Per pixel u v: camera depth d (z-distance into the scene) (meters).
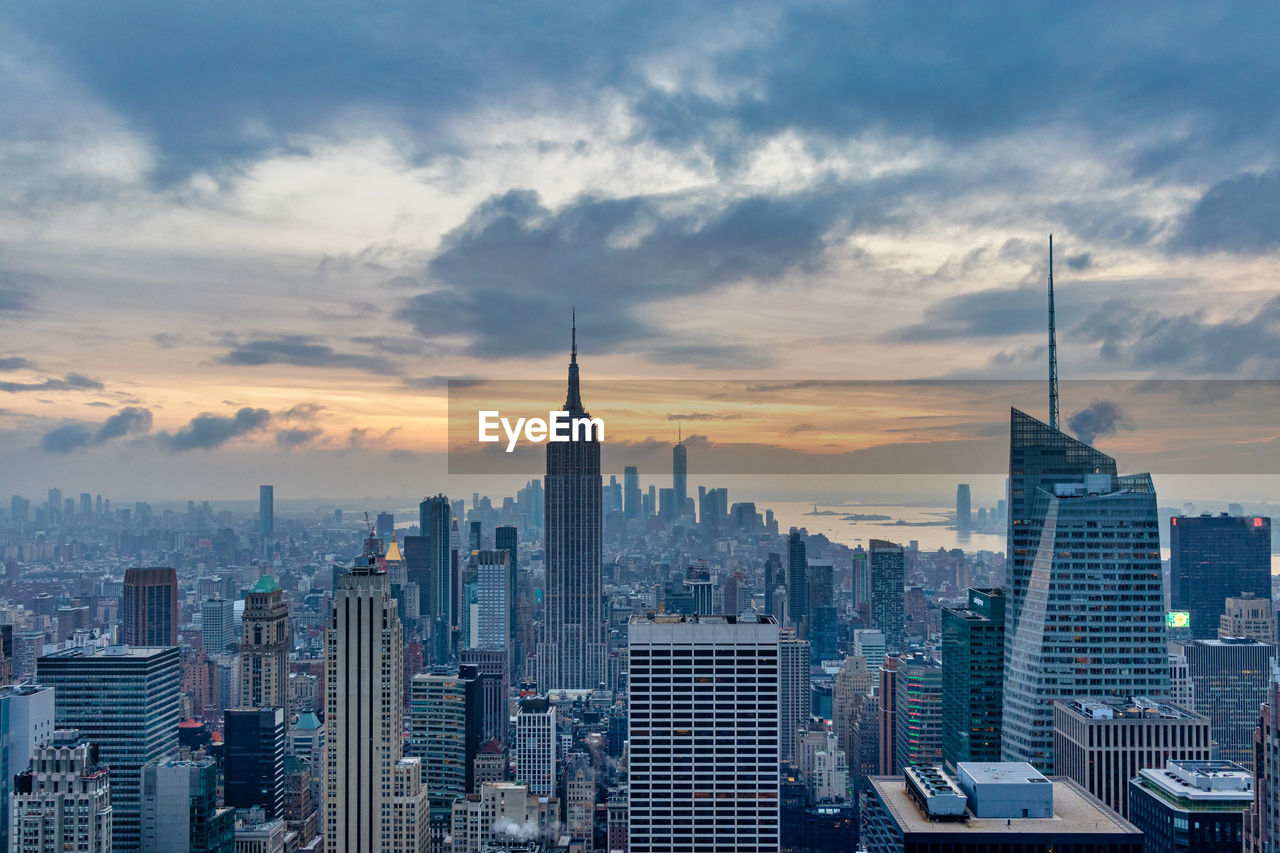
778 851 190.50
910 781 158.25
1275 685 136.12
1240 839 146.25
